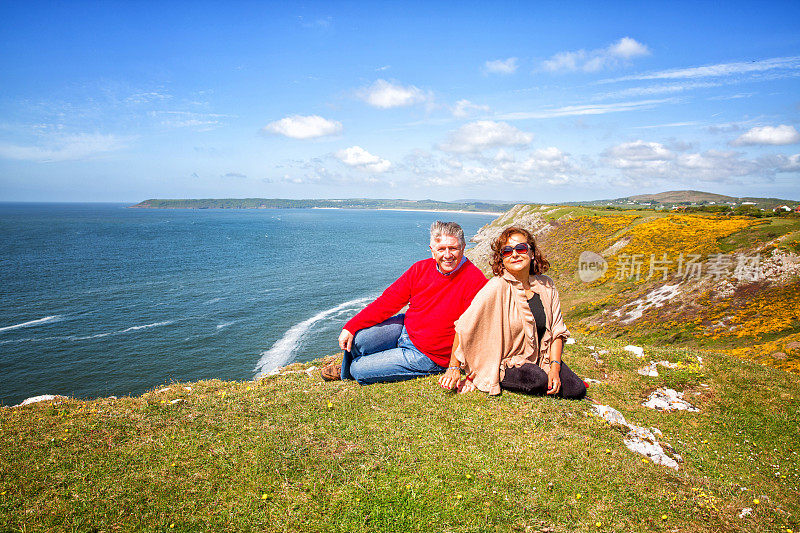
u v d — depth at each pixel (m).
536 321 6.34
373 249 133.38
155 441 5.64
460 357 6.30
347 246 140.25
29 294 64.31
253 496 4.49
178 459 5.20
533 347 6.34
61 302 60.00
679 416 8.39
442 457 5.06
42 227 198.62
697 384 9.58
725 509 4.85
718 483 5.54
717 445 7.43
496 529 4.08
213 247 129.00
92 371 37.66
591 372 9.77
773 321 34.09
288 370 10.09
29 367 38.12
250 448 5.36
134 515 4.25
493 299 6.11
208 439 5.64
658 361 10.55
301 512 4.25
